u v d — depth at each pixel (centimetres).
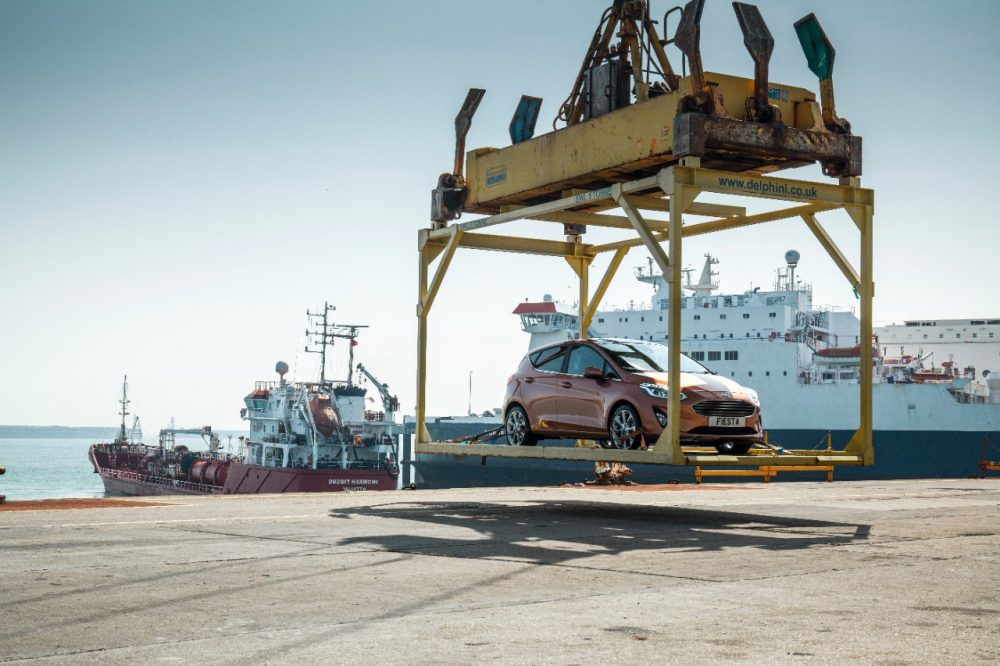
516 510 1091
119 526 841
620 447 1050
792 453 1048
